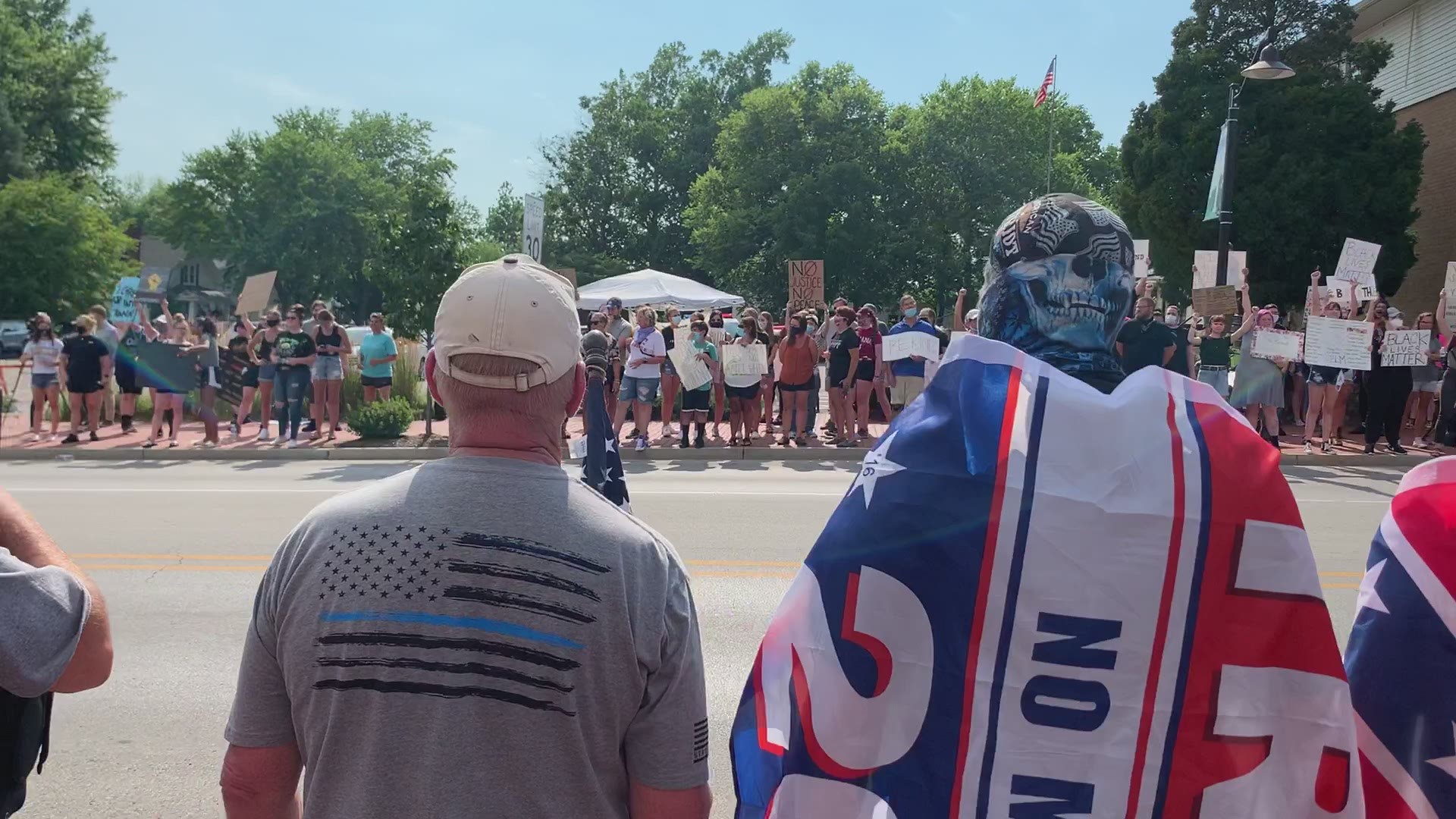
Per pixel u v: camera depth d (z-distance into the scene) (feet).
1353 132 81.35
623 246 190.90
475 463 5.08
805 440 48.47
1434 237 87.81
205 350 47.29
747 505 32.40
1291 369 55.16
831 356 48.11
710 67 196.85
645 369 45.57
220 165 183.52
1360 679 6.15
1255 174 82.07
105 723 14.43
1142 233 90.53
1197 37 87.97
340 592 4.80
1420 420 49.62
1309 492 36.24
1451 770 5.87
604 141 189.88
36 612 5.13
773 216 145.07
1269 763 4.81
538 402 5.17
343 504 5.10
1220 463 4.93
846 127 150.00
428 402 50.24
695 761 5.07
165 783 12.66
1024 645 4.93
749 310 48.93
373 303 197.06
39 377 49.57
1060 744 4.92
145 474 40.16
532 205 40.55
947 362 5.30
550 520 4.91
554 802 4.72
